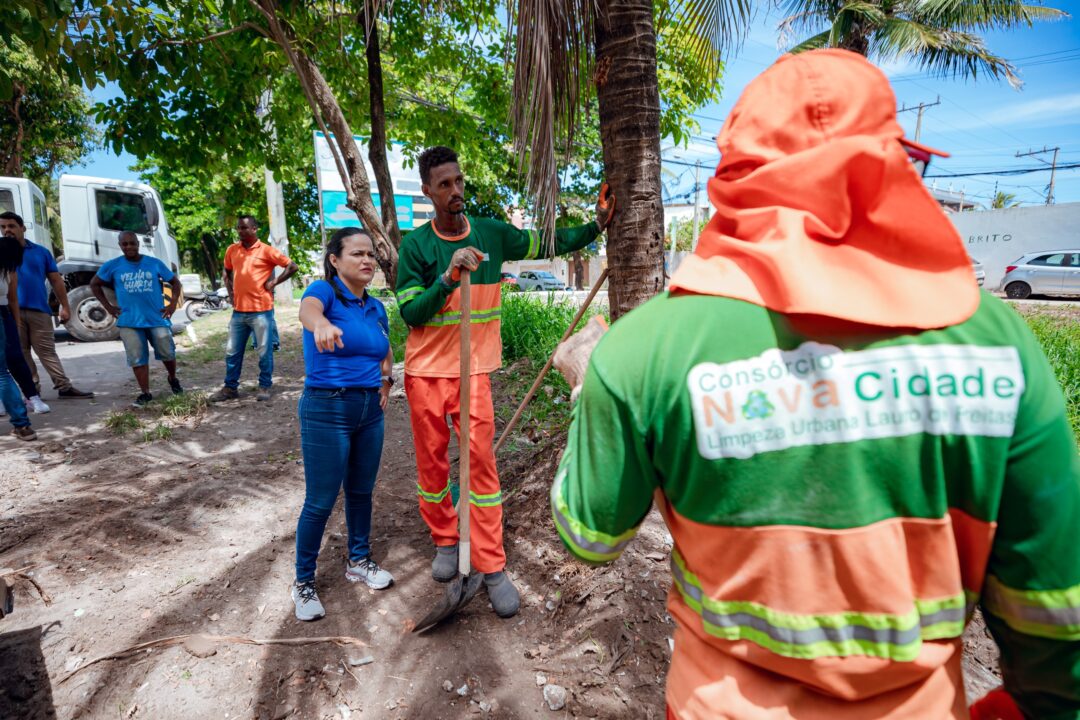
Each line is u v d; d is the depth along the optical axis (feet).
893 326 2.25
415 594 9.04
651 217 8.59
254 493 12.67
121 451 15.07
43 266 19.39
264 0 13.60
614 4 8.16
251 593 9.14
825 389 2.29
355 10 16.19
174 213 71.56
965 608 2.53
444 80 35.32
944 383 2.23
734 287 2.45
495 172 54.80
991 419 2.22
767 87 2.60
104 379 23.25
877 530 2.31
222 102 17.43
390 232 17.31
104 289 19.13
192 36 15.28
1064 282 51.57
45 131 60.13
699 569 2.70
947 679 2.64
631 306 8.74
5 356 15.38
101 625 8.38
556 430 14.06
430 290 7.93
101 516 11.44
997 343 2.27
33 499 12.19
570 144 8.72
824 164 2.30
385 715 6.84
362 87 20.97
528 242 8.96
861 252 2.36
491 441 8.50
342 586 9.29
